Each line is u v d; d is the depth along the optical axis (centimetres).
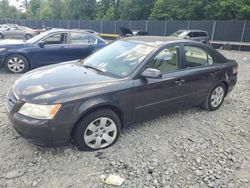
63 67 415
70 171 307
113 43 474
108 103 339
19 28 2533
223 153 370
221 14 3112
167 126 442
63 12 5925
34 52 780
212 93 509
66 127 314
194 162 343
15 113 316
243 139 419
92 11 5409
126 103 362
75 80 351
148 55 389
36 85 338
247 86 770
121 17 4478
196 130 436
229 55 1750
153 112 405
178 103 439
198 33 1983
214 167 335
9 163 315
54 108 304
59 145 328
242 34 2312
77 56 839
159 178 306
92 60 441
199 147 382
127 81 361
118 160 334
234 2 2989
